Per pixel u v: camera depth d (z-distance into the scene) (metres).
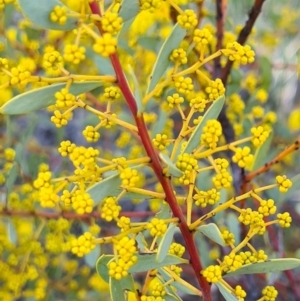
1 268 0.45
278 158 0.40
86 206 0.30
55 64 0.31
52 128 0.71
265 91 0.48
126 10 0.31
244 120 0.46
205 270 0.32
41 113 0.65
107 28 0.30
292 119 0.52
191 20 0.32
